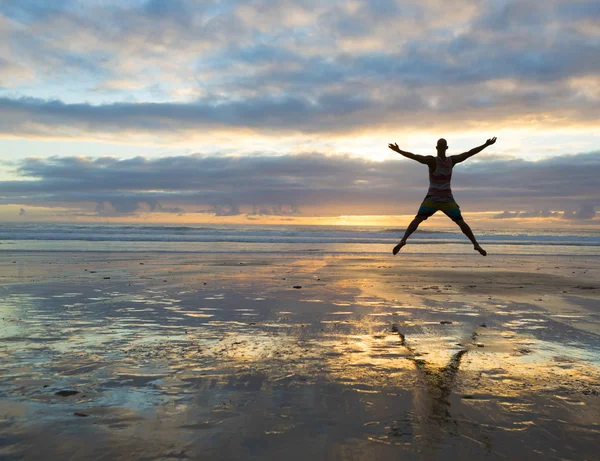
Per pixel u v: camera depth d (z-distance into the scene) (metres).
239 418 3.32
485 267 15.84
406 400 3.70
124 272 12.99
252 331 6.09
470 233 7.41
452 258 19.92
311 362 4.70
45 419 3.26
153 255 19.53
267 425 3.21
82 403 3.57
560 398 3.77
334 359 4.82
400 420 3.32
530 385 4.08
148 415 3.36
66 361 4.66
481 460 2.78
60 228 47.81
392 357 4.93
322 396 3.77
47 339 5.57
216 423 3.24
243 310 7.58
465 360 4.84
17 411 3.40
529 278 12.47
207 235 38.53
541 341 5.70
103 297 8.77
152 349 5.15
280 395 3.78
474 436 3.09
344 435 3.08
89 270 13.39
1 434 3.03
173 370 4.40
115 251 21.42
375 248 26.17
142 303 8.16
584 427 3.24
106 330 6.09
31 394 3.74
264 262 16.89
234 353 5.02
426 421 3.31
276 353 5.03
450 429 3.19
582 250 26.92
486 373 4.40
